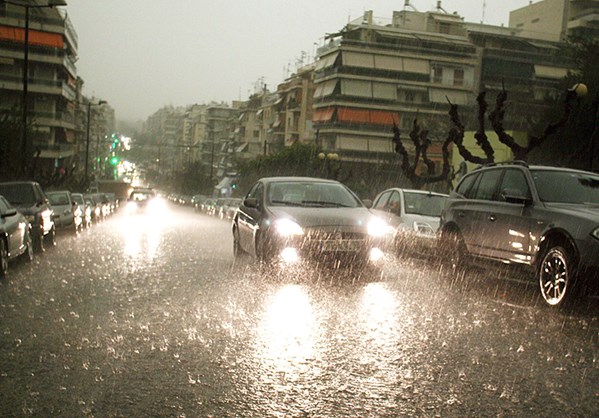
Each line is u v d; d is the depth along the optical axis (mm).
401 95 66000
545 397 5113
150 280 10977
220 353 6258
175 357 6105
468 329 7488
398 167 55562
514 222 9844
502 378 5598
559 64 66938
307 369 5762
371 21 68812
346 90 64750
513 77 66750
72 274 11875
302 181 13141
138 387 5211
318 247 11148
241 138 112438
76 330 7188
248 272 11977
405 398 5035
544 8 71812
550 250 8969
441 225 12047
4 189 17375
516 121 49875
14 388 5168
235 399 4945
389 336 7074
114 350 6336
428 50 66000
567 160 27891
